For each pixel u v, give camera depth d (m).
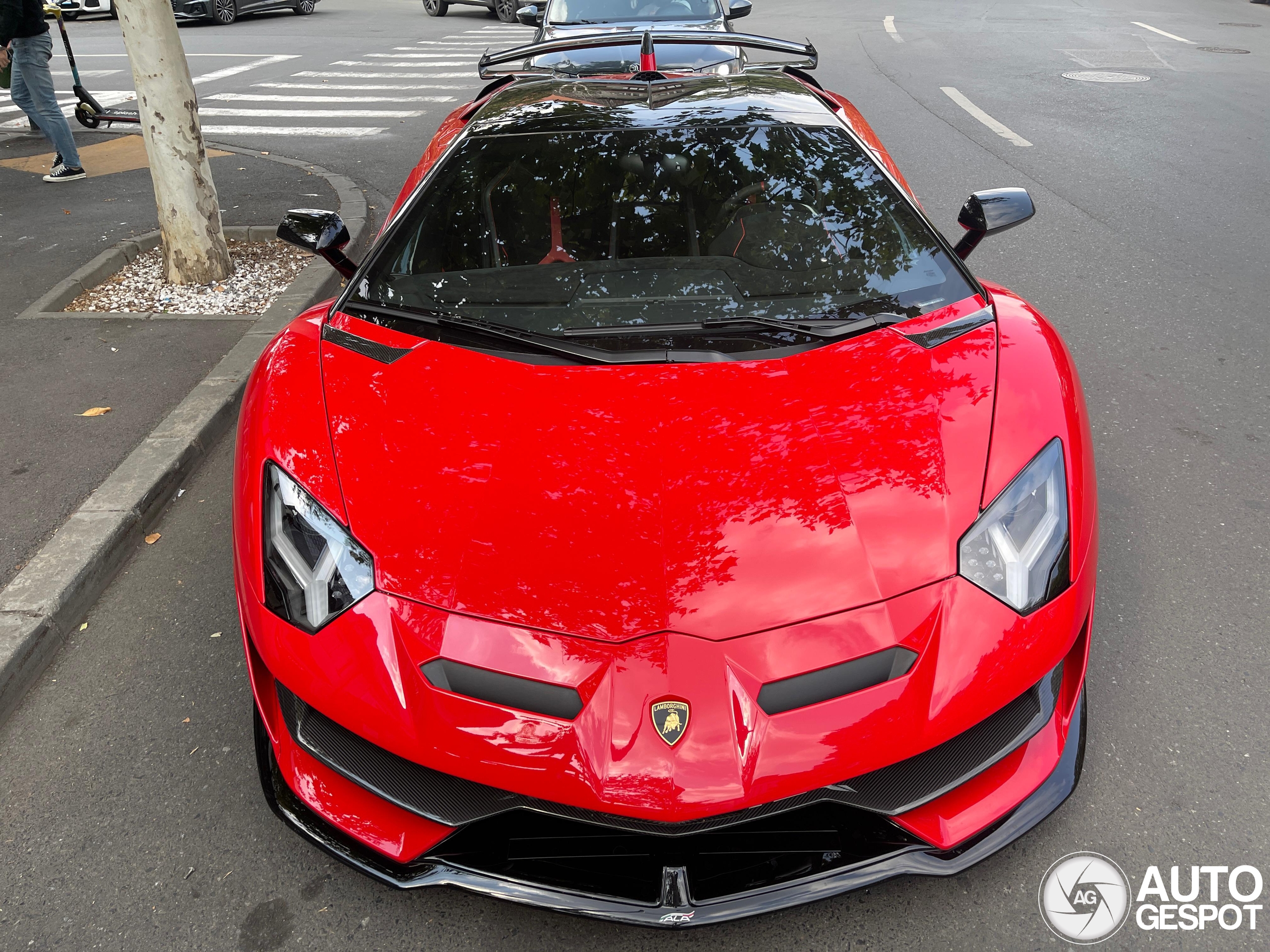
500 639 1.60
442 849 1.72
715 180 2.60
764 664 1.55
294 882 1.95
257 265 5.66
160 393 4.09
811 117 2.81
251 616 1.84
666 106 2.85
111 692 2.52
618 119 2.78
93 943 1.84
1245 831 1.94
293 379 2.22
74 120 10.23
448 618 1.64
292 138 9.25
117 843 2.06
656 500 1.76
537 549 1.70
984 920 1.79
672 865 1.63
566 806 1.55
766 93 2.94
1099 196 6.35
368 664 1.66
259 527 1.91
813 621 1.59
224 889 1.95
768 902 1.63
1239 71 11.07
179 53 4.97
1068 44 13.26
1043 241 5.55
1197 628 2.50
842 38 13.80
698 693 1.53
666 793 1.50
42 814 2.14
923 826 1.67
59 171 7.68
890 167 2.83
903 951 1.75
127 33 4.85
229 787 2.20
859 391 1.99
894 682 1.57
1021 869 1.89
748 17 16.48
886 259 2.43
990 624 1.63
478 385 2.08
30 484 3.42
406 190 3.01
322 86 11.98
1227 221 5.85
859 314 2.26
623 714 1.52
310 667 1.71
